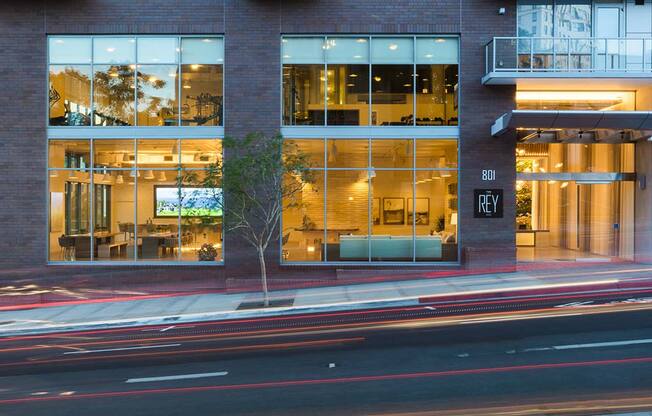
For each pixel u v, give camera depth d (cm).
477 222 1775
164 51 1783
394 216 1788
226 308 1412
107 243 1778
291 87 1791
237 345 1020
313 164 1692
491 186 1778
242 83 1767
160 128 1775
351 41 1797
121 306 1509
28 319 1349
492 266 1745
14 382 812
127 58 1783
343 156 1786
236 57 1769
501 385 719
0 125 1762
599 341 942
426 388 716
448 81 1797
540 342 948
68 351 1030
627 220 1998
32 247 1762
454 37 1795
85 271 1758
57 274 1758
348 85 1792
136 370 860
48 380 817
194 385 764
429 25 1777
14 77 1764
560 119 1596
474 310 1300
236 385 757
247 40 1772
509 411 623
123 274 1756
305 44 1792
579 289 1516
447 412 624
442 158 1791
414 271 1755
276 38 1770
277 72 1769
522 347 917
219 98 1781
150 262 1767
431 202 1786
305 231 1778
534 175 1928
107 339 1143
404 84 1792
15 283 1750
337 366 838
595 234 2122
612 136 1856
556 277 1667
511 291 1473
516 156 1873
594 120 1623
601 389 694
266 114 1769
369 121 1788
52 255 1773
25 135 1766
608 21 1822
